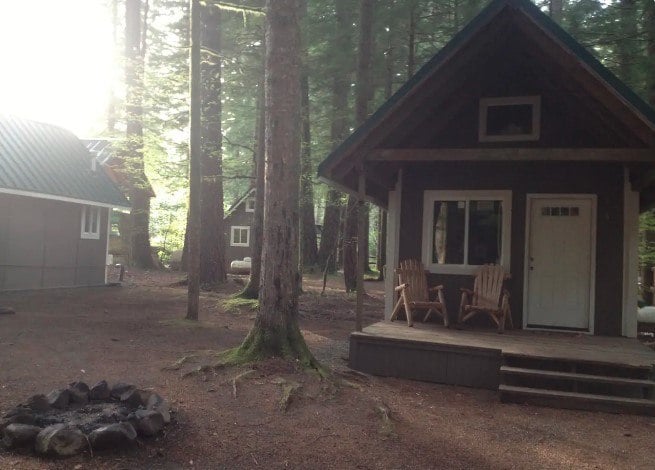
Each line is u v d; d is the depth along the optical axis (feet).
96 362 21.79
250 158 70.33
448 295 29.71
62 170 47.52
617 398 19.67
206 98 46.75
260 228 42.04
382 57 50.98
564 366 21.94
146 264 71.82
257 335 21.44
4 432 13.19
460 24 48.85
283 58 21.70
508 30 25.39
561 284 28.40
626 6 40.29
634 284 27.22
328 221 77.97
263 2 44.42
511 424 17.74
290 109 21.76
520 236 28.84
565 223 28.45
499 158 23.38
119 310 36.78
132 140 57.21
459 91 28.19
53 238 46.57
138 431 13.87
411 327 27.25
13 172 41.45
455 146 29.45
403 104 24.68
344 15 51.67
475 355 22.66
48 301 39.22
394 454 14.40
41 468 12.10
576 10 42.16
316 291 55.16
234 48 48.47
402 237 30.60
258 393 17.97
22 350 23.08
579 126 27.89
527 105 28.48
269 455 13.84
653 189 29.25
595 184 27.94
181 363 21.31
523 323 28.53
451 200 29.96
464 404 19.99
